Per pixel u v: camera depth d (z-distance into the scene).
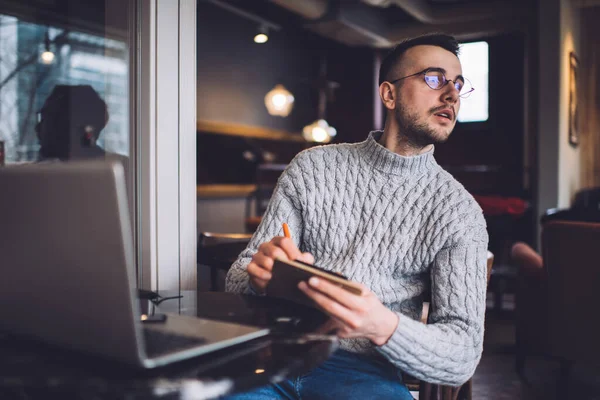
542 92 5.91
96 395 0.73
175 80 1.90
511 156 7.35
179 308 1.14
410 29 7.66
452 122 1.48
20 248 0.81
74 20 2.33
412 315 1.45
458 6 7.07
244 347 0.92
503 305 4.95
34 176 0.77
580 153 7.48
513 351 3.66
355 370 1.37
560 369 3.10
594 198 6.32
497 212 4.84
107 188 0.71
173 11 1.89
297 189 1.55
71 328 0.80
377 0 6.17
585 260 2.76
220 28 6.86
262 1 6.64
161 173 1.87
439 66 1.46
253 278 1.18
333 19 6.52
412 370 1.14
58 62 2.43
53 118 2.41
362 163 1.54
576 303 2.83
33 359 0.83
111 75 2.20
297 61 8.35
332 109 8.70
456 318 1.28
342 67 8.63
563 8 6.01
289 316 1.08
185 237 1.95
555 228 2.83
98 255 0.73
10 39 2.48
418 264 1.41
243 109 7.30
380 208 1.47
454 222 1.39
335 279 0.97
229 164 6.93
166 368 0.81
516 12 6.72
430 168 1.50
